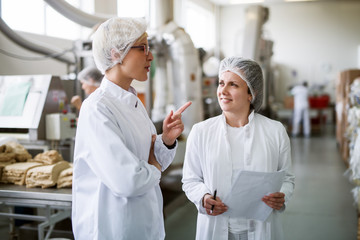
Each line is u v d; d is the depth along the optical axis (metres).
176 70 4.79
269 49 7.39
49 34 5.01
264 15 6.67
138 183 1.16
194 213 3.55
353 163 2.49
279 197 1.35
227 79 1.47
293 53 12.16
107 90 1.30
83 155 1.24
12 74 3.94
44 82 2.67
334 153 6.60
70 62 4.32
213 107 6.79
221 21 12.77
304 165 5.68
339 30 11.75
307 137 8.80
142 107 1.44
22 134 2.65
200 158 1.53
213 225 1.46
